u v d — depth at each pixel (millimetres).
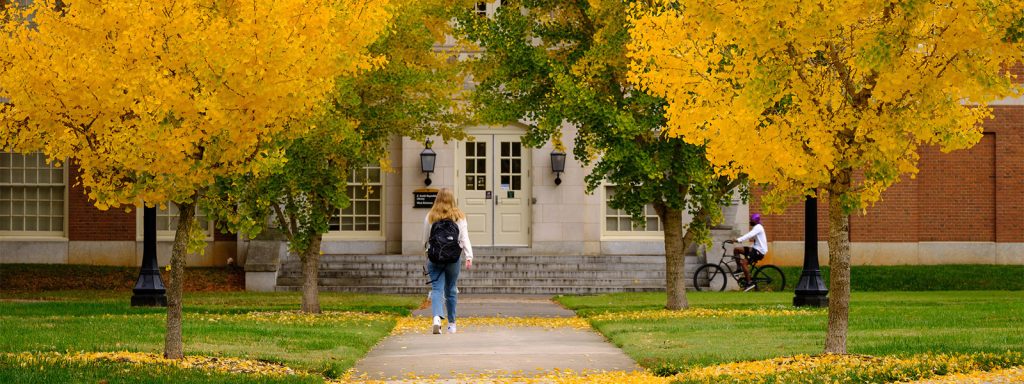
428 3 18969
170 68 9828
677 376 10820
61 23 10305
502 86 23922
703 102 11406
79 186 27094
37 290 24594
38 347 12125
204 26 9812
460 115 20109
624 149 17516
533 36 19172
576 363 12383
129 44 9797
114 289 25188
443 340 14945
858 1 9750
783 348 12820
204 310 19141
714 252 26453
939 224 28250
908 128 10102
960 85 9961
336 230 27766
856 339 13570
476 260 26531
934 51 9984
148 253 19250
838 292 11625
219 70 9578
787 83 10359
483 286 25812
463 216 15188
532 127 19625
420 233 27266
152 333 13930
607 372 11609
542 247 27469
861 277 26359
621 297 23594
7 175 27172
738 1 9953
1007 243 28156
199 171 10195
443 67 19797
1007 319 16109
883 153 10250
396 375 11391
